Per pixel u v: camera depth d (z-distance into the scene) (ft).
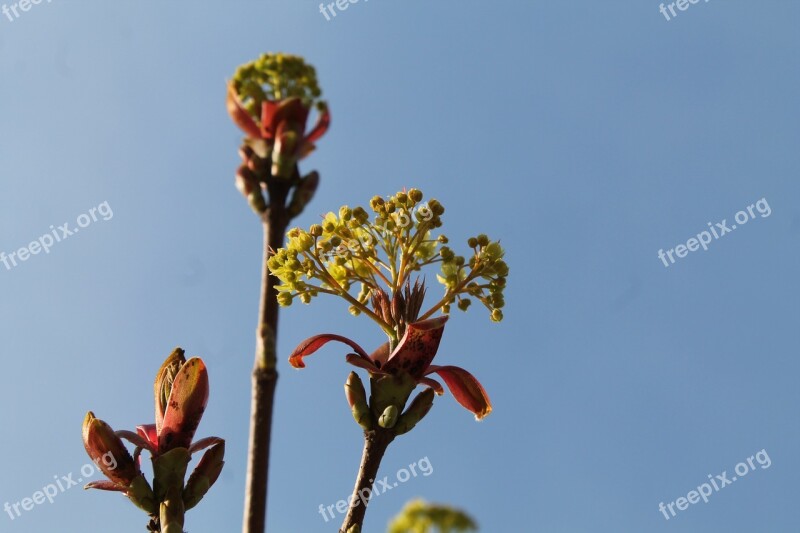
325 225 1.21
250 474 0.88
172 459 1.09
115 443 1.09
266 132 0.93
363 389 1.14
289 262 1.19
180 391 1.10
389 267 1.21
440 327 1.14
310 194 0.91
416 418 1.13
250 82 0.95
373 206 1.21
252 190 0.91
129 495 1.09
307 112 0.93
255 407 0.88
